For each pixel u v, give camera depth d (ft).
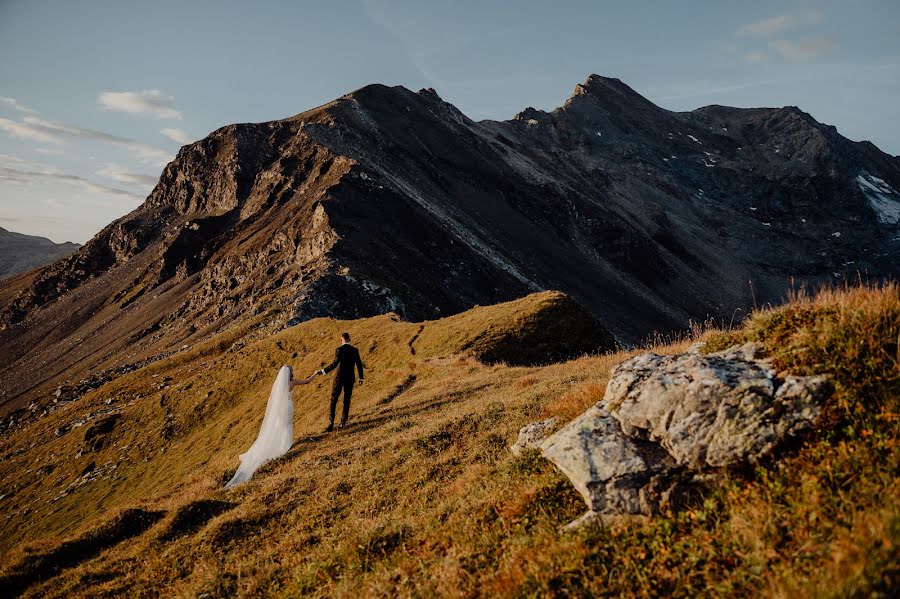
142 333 497.46
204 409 185.78
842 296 24.00
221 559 34.12
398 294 339.36
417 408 61.87
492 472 32.19
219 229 628.28
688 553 18.88
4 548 156.15
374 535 29.17
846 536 16.11
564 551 21.06
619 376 27.12
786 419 20.70
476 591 21.26
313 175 562.66
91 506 157.69
